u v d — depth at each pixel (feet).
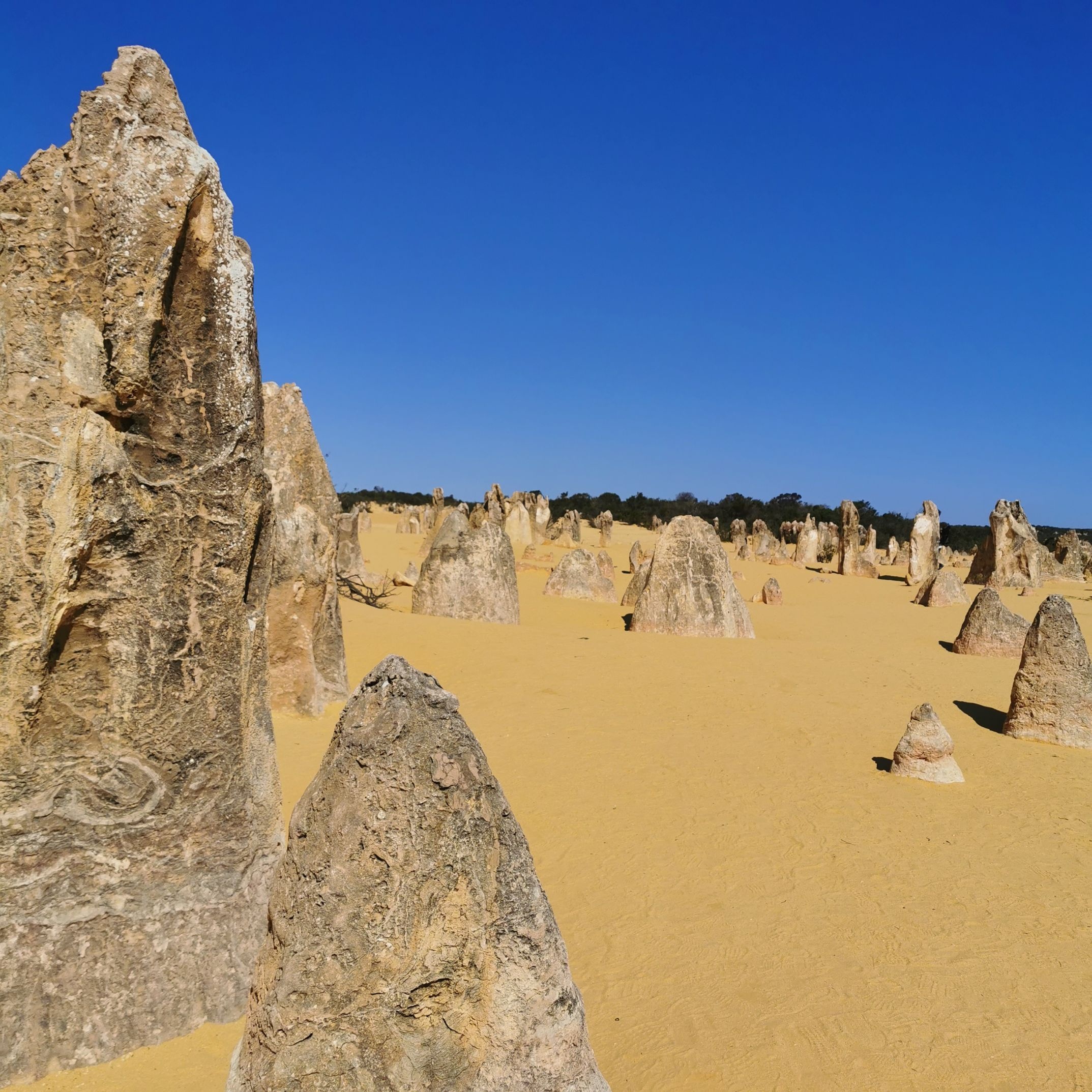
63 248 12.63
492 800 9.66
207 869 13.52
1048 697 32.86
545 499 159.84
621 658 43.50
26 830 12.38
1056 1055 13.92
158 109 13.66
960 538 212.43
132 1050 12.35
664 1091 12.98
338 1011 9.01
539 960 9.48
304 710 29.99
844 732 32.86
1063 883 20.25
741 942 17.28
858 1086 13.17
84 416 12.60
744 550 150.10
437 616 51.70
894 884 19.95
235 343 14.01
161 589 13.34
